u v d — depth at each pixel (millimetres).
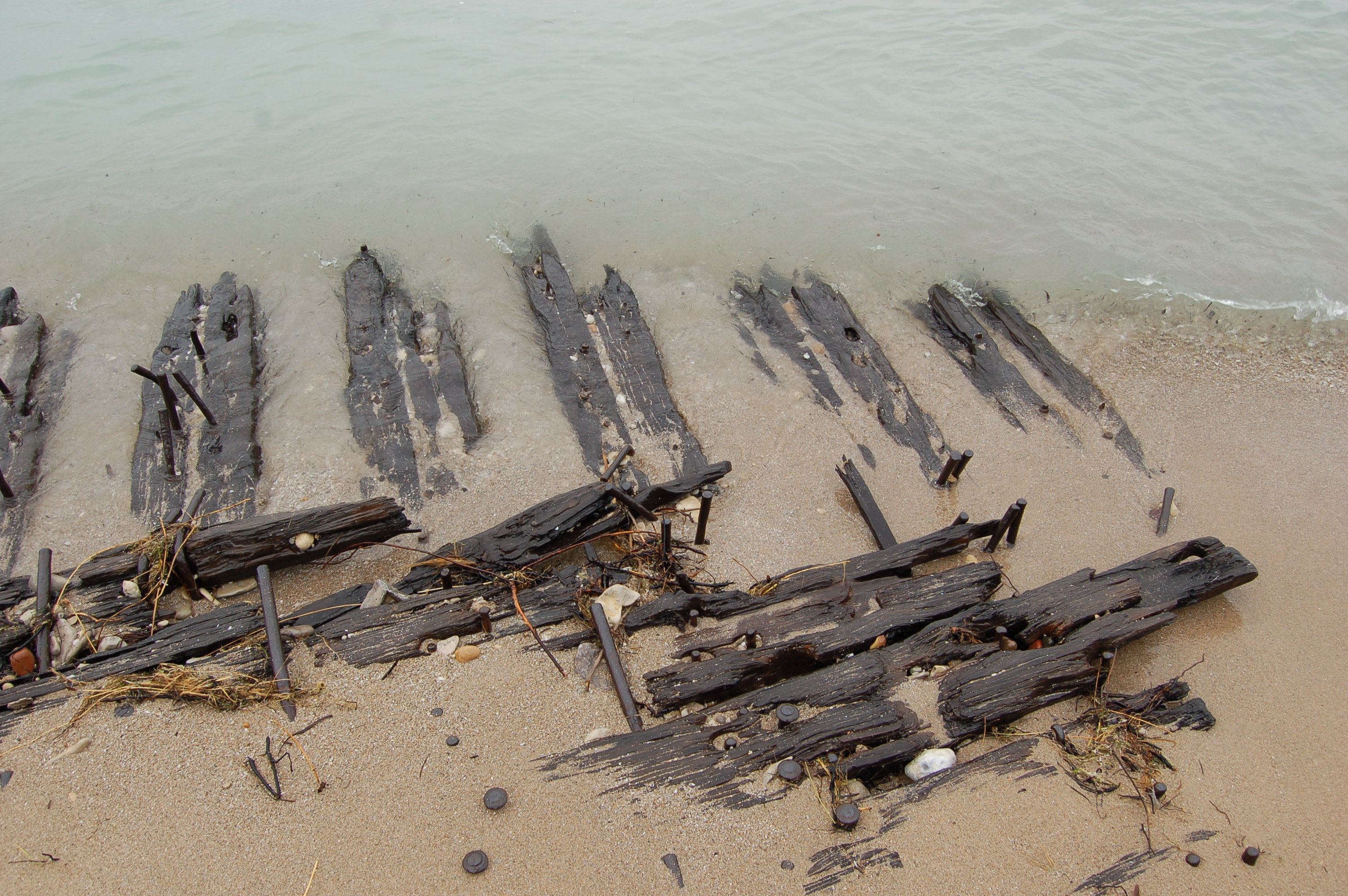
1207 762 5059
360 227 10242
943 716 5102
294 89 13250
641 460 7426
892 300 9664
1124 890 4344
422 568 6090
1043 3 16125
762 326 9133
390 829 4496
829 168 11664
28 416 7660
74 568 6215
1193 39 14836
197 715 5012
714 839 4504
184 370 8156
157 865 4301
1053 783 4832
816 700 5152
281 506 6785
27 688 5121
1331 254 10320
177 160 11367
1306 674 5750
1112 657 5648
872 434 7812
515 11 16031
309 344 8484
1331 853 4590
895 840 4512
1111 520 7039
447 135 12062
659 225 10547
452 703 5184
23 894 4156
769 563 6402
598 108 12914
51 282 9344
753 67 14227
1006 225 10703
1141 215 10883
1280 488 7402
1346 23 14992
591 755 4906
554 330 8875
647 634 5715
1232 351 9109
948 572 6145
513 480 7117
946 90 13500
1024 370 8742
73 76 13508
